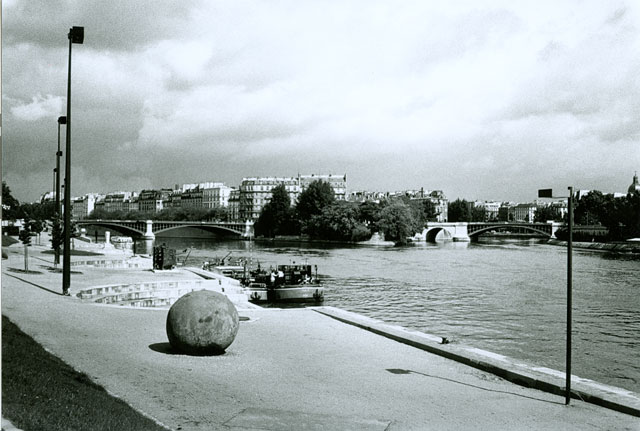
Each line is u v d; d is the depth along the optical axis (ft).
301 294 213.87
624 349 138.31
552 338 151.02
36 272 177.68
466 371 77.10
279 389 63.31
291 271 230.07
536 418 57.62
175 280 170.81
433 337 95.76
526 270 339.57
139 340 84.12
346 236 653.71
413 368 77.71
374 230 638.53
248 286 220.02
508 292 242.58
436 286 261.44
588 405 62.80
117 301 138.72
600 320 179.01
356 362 79.97
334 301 216.33
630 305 208.33
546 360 126.82
